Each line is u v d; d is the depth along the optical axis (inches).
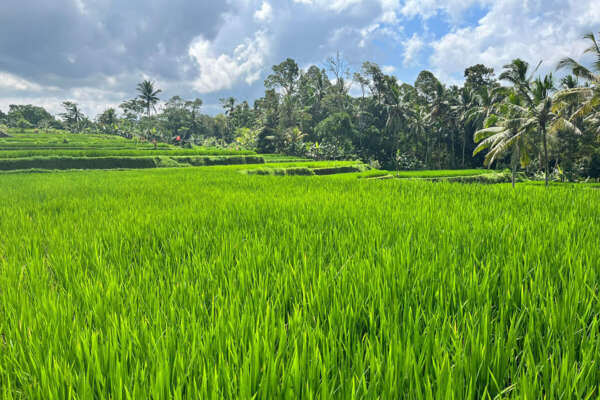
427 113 2768.2
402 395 71.6
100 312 115.0
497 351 79.9
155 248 207.2
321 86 3560.5
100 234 238.5
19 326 107.3
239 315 109.2
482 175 1889.8
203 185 666.2
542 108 1006.4
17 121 5034.5
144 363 81.3
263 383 69.4
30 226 281.3
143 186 663.8
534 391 67.7
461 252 177.0
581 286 120.0
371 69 2970.0
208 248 202.1
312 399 65.7
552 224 228.8
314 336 88.2
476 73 2783.0
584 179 1625.2
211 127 5024.6
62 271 163.3
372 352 78.4
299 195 459.5
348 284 130.6
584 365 74.0
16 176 1163.3
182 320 97.7
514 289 122.6
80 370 81.5
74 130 5339.6
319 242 197.2
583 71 900.6
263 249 183.3
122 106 5027.1
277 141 3329.2
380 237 201.5
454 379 70.8
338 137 2999.5
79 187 665.6
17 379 86.7
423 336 89.7
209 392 71.6
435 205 340.8
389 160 2945.4
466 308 113.6
